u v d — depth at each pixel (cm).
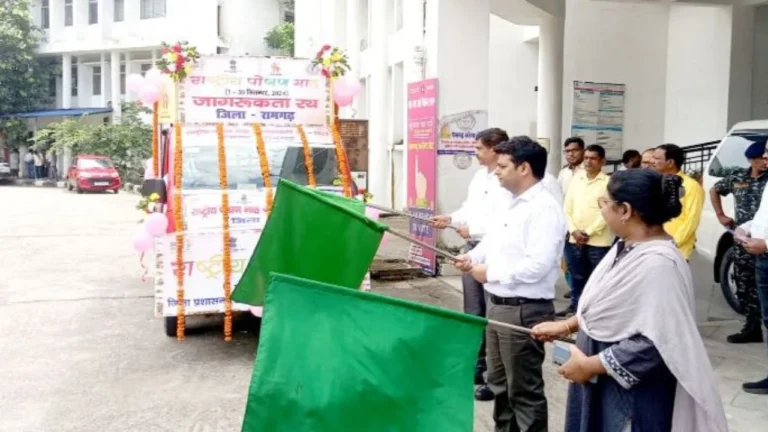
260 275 430
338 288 284
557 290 888
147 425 494
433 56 991
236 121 749
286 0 3250
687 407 266
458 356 282
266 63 752
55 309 827
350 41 1959
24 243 1348
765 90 1264
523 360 381
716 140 1277
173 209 661
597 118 1444
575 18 1423
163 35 3177
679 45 1405
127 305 850
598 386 284
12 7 3341
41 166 3312
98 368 614
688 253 604
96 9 3397
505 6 1262
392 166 1617
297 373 279
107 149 2958
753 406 505
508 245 379
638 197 270
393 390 278
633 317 265
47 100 3522
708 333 684
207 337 710
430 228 978
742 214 641
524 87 1600
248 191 683
